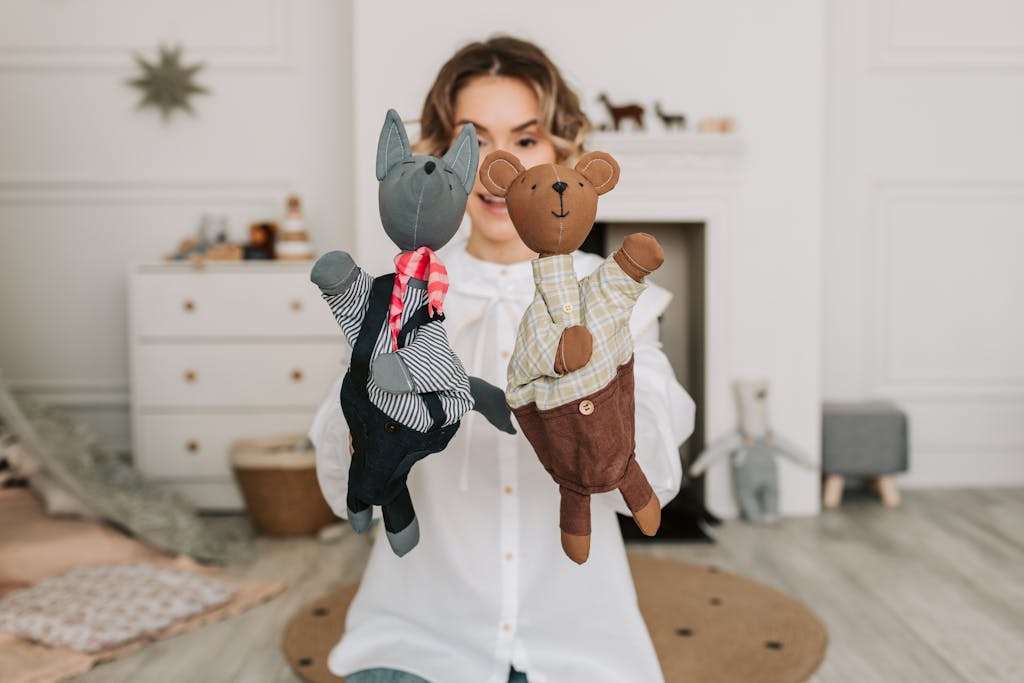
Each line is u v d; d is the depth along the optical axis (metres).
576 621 1.38
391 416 0.98
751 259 3.18
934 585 2.52
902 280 3.58
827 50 3.48
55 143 3.51
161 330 3.21
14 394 3.35
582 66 3.12
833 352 3.59
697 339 3.33
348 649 1.43
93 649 2.09
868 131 3.52
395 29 3.04
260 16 3.48
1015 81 3.50
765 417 3.16
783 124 3.15
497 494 1.41
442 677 1.38
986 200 3.55
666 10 3.12
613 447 1.03
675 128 3.11
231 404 3.23
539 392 1.02
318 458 1.39
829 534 3.01
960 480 3.65
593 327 1.01
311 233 3.56
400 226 0.99
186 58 3.50
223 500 3.27
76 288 3.56
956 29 3.48
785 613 2.30
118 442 3.61
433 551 1.42
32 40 3.46
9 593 2.35
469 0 3.05
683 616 2.29
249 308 3.21
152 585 2.37
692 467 3.17
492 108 1.45
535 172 1.02
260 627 2.27
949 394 3.61
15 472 2.70
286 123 3.52
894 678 1.96
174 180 3.53
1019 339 3.61
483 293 1.45
